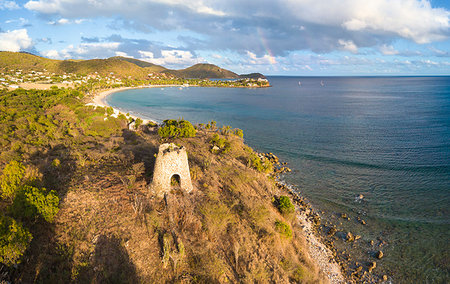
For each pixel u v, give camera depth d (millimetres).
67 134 54031
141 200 27859
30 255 18750
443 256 31203
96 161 37531
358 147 72188
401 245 33281
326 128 98438
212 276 21578
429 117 114188
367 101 187625
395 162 59594
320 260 30750
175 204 28172
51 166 32781
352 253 32219
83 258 19766
